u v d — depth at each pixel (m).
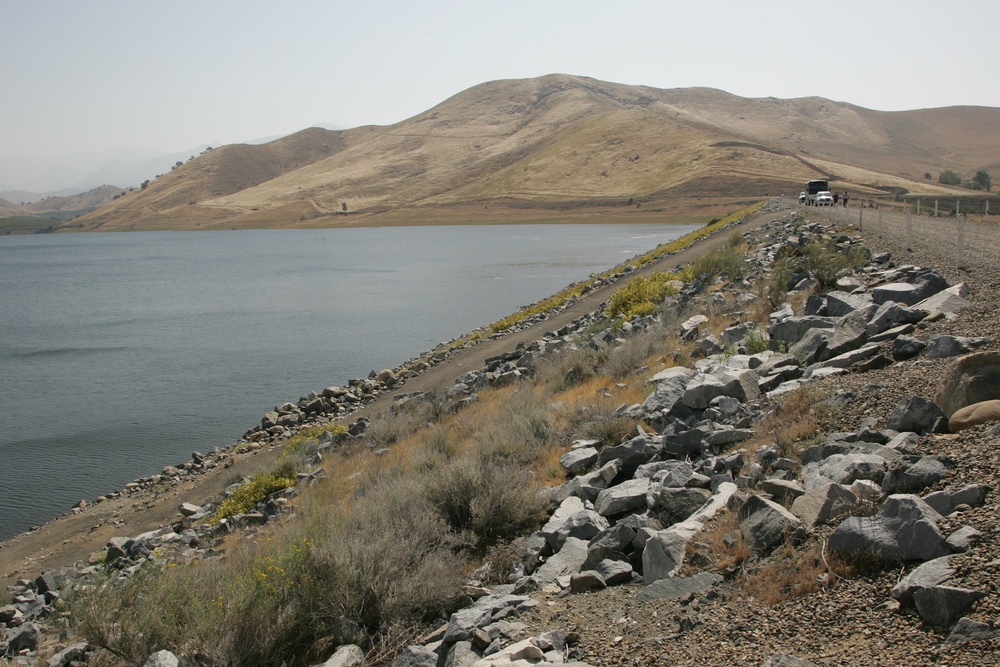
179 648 6.87
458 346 30.75
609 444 10.12
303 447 18.19
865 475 5.95
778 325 12.19
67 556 14.71
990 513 4.88
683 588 5.43
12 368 38.50
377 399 24.27
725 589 5.25
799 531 5.46
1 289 84.94
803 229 32.66
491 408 15.29
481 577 7.32
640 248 93.94
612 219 185.50
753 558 5.52
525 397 14.37
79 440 25.27
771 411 8.61
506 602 6.12
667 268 38.31
